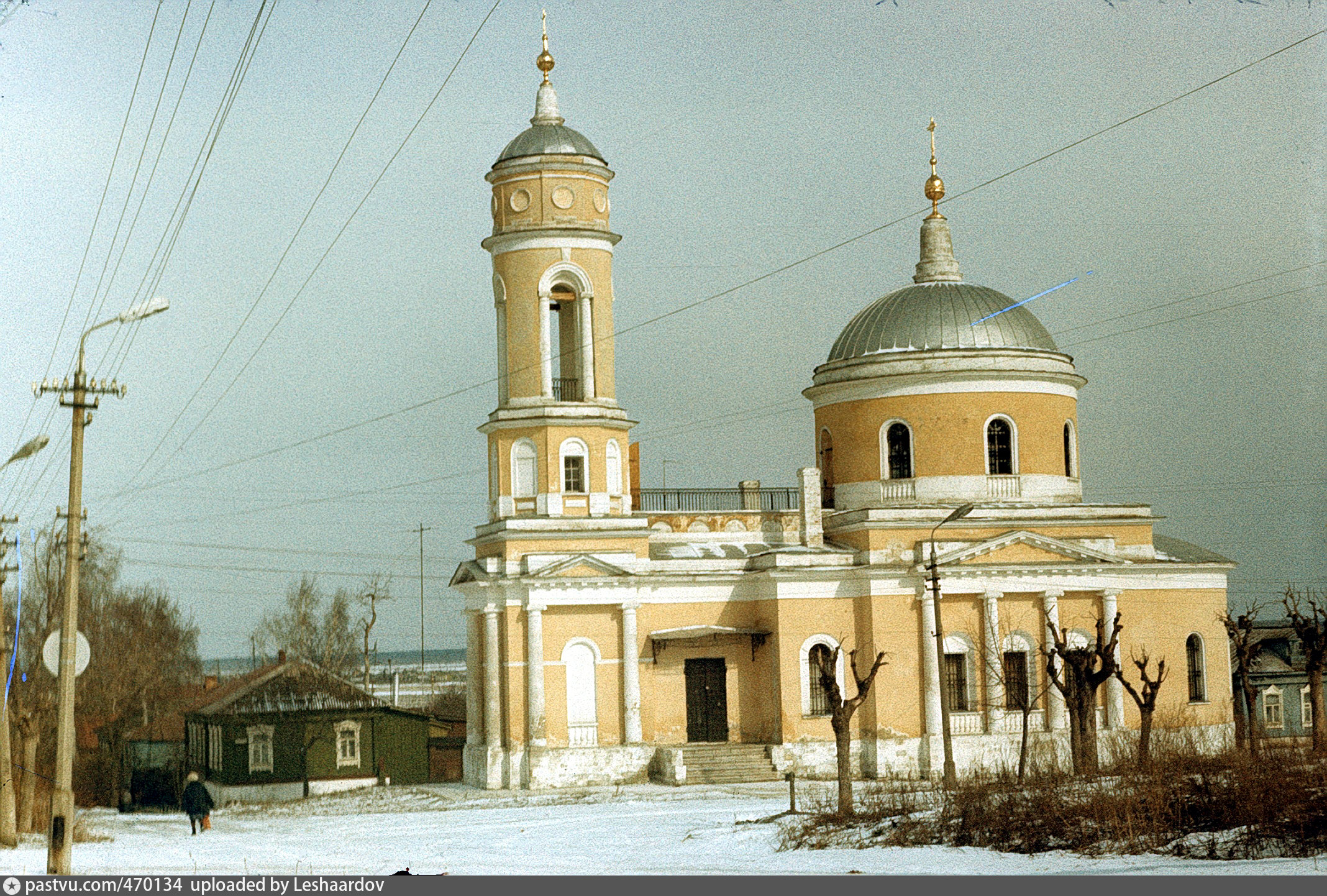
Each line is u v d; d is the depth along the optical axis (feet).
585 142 175.83
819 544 179.01
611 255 175.94
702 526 184.34
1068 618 177.17
